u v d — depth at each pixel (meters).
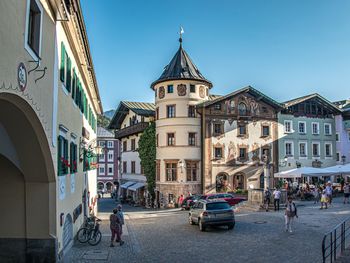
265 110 47.50
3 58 7.68
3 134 11.25
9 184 13.44
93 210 33.31
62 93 14.91
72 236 18.38
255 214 28.61
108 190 89.88
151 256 15.62
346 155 52.03
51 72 12.52
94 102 34.56
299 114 50.00
